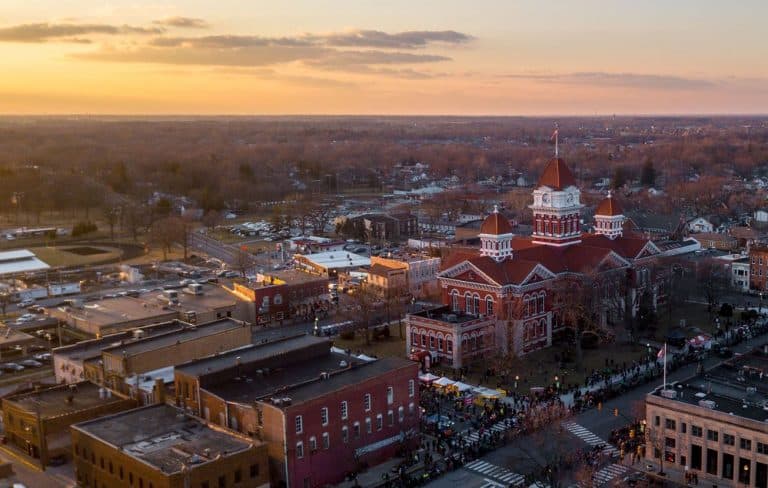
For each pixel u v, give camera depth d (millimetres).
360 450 119125
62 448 123250
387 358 132375
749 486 110438
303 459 111875
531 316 172125
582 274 179375
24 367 170250
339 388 117062
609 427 130250
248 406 113688
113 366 140000
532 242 194250
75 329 189500
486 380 154250
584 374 156750
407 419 127375
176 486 97000
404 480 113812
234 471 103500
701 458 115438
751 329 181125
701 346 168250
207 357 134000
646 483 112062
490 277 170125
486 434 128375
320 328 197250
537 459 119062
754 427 109312
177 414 120062
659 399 119625
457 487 111750
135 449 106812
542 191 189375
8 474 109188
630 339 179000
